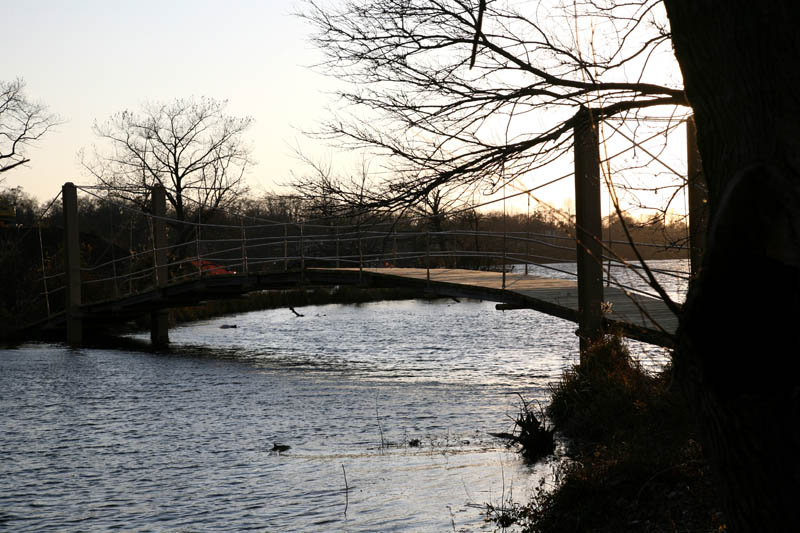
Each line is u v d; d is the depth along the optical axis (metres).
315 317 37.81
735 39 2.22
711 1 2.27
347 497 7.83
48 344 26.16
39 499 8.32
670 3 2.44
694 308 2.28
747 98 2.22
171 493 8.40
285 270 21.05
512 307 14.64
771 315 2.20
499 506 7.02
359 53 8.91
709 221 2.38
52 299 30.17
